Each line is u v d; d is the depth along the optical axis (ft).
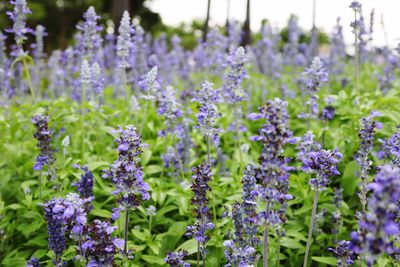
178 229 3.07
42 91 6.51
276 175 2.19
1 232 3.05
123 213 3.06
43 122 3.04
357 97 3.81
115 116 4.27
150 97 3.58
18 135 4.15
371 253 1.78
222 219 3.06
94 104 4.25
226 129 4.32
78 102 4.74
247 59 3.41
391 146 2.92
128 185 2.39
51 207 2.53
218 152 3.80
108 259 2.24
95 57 4.88
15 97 5.43
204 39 6.66
